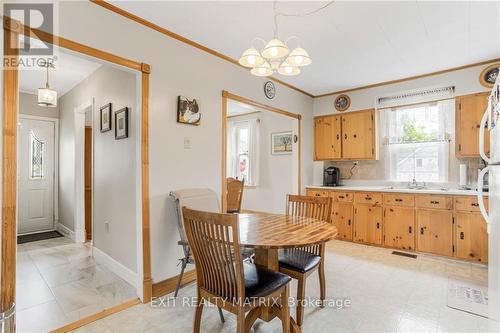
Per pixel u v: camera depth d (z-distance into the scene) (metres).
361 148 4.33
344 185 4.68
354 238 4.05
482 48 2.95
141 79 2.34
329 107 4.70
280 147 5.16
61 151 4.73
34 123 4.64
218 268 1.53
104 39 2.10
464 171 3.53
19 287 2.55
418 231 3.53
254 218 2.33
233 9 2.21
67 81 3.87
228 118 6.07
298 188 4.46
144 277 2.32
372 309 2.18
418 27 2.50
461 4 2.14
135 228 2.55
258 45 2.84
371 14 2.29
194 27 2.49
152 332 1.87
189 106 2.71
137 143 2.39
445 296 2.40
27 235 4.48
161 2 2.10
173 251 2.56
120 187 2.79
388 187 4.13
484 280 2.74
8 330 1.30
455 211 3.28
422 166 4.00
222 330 1.90
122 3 2.11
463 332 1.88
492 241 1.65
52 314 2.09
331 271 2.97
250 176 5.65
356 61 3.29
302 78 3.91
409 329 1.91
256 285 1.57
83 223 4.11
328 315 2.10
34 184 4.66
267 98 3.78
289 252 2.27
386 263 3.21
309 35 2.64
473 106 3.40
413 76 3.83
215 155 2.98
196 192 2.60
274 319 2.04
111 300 2.31
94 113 3.39
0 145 1.49
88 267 3.05
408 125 4.11
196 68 2.79
